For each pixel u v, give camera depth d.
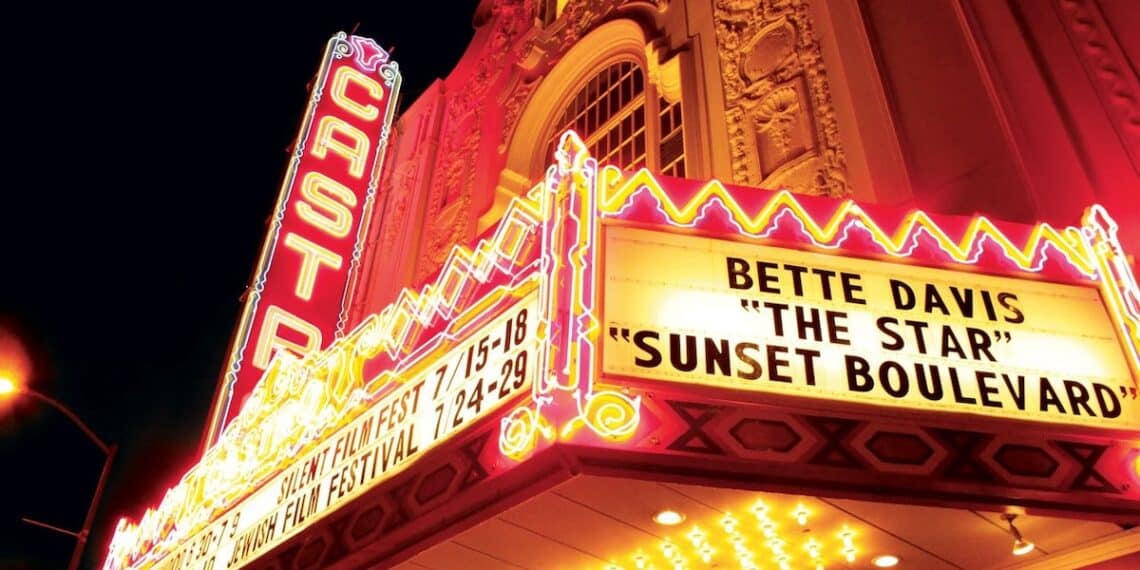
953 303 6.15
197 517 10.02
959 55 8.45
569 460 5.31
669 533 6.36
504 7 16.81
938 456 5.41
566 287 5.89
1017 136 7.54
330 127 15.17
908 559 6.52
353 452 7.78
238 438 9.87
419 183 15.55
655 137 11.48
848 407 5.55
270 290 13.09
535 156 13.74
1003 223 6.63
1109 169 7.10
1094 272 6.47
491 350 6.74
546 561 6.96
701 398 5.54
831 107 9.22
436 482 6.43
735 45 10.89
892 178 8.13
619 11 13.45
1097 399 5.82
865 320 5.98
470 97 16.12
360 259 15.19
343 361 8.56
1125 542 5.96
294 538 7.93
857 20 9.47
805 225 6.39
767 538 6.33
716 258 6.14
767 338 5.80
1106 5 8.03
